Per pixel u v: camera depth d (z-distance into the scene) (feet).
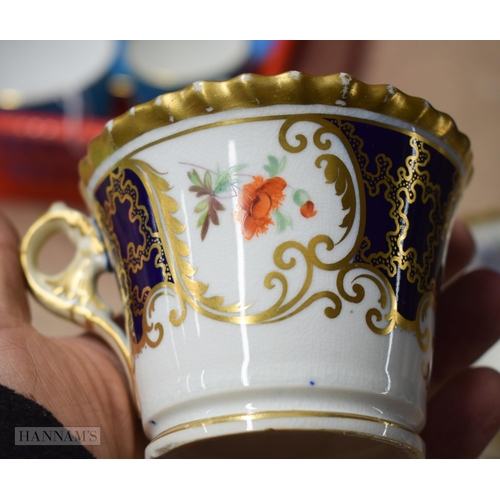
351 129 1.59
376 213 1.60
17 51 2.90
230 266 1.55
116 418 2.20
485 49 3.40
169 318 1.62
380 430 1.53
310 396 1.50
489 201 3.09
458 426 2.28
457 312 2.43
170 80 2.90
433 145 1.71
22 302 2.12
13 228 2.26
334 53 3.26
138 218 1.71
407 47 3.42
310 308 1.52
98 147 1.78
